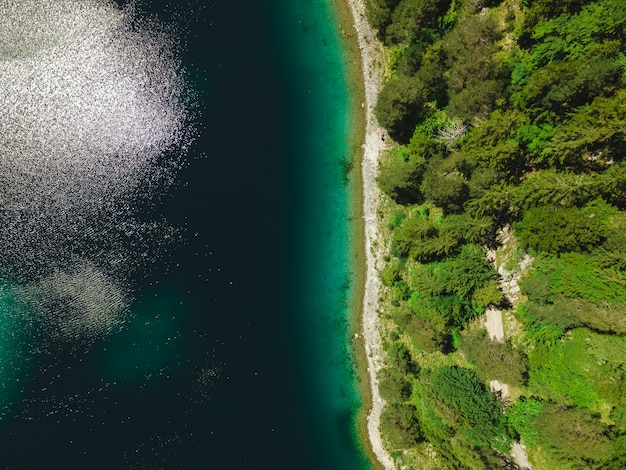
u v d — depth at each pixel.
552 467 32.56
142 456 40.53
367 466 39.91
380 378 38.78
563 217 30.22
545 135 31.22
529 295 33.97
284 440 40.53
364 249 39.84
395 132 38.41
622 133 28.53
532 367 34.25
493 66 32.88
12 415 40.28
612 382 30.48
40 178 41.00
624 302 29.44
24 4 40.91
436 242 34.69
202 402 40.78
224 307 41.09
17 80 40.81
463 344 35.84
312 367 40.72
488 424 33.84
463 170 33.94
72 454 40.41
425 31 36.34
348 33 40.47
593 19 29.89
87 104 41.12
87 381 40.72
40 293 40.91
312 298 40.81
